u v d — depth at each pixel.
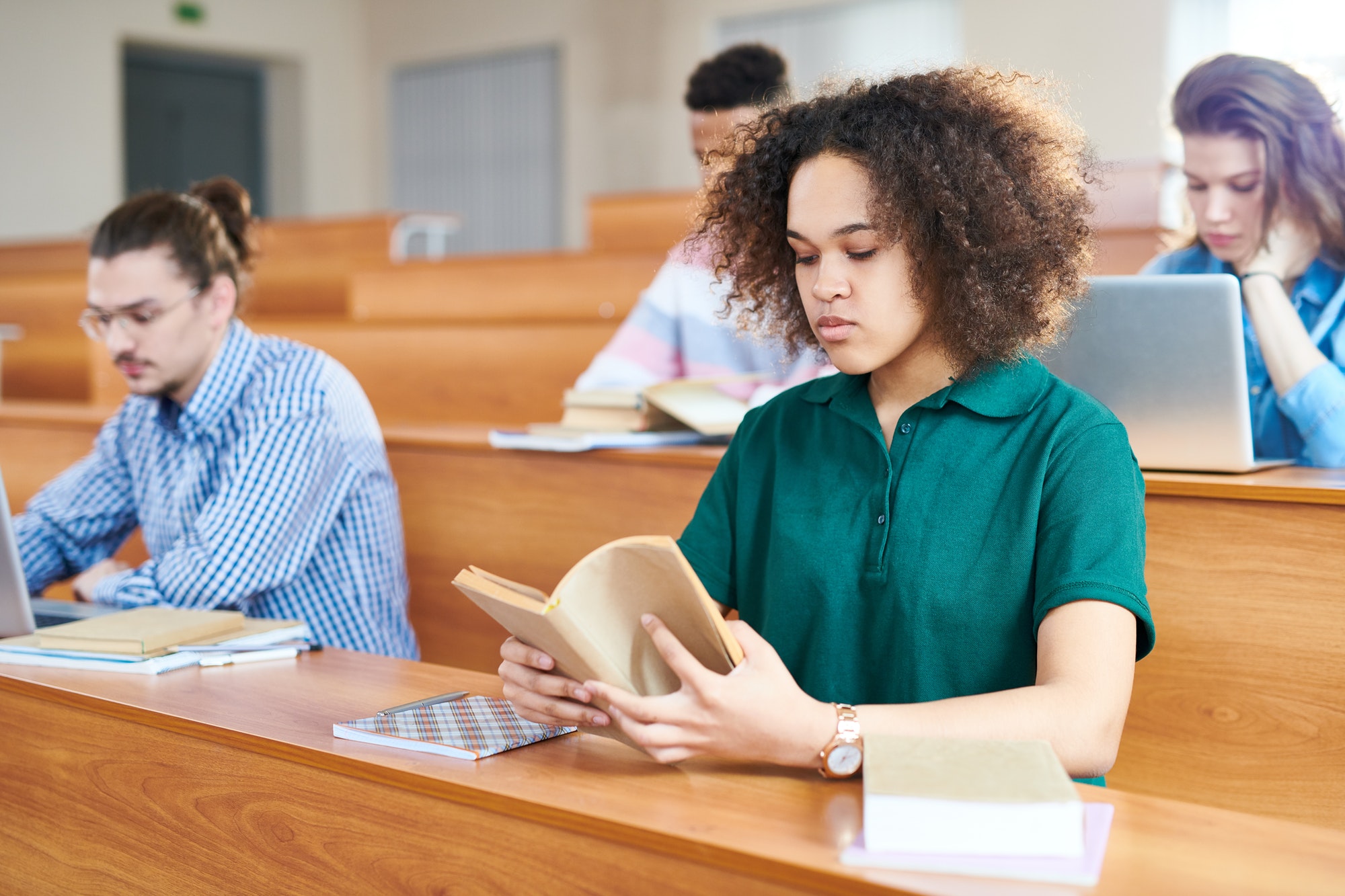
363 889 1.00
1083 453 1.03
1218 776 1.46
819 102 1.12
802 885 0.77
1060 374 1.58
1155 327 1.50
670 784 0.93
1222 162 1.85
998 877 0.75
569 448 1.99
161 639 1.36
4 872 1.29
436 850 0.95
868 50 7.20
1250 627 1.43
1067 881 0.75
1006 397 1.08
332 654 1.41
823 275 1.04
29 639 1.41
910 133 1.02
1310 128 1.80
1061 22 6.47
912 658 1.06
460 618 2.19
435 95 9.08
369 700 1.20
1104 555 0.98
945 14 6.92
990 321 1.04
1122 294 1.51
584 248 8.42
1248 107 1.80
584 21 8.30
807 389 1.22
